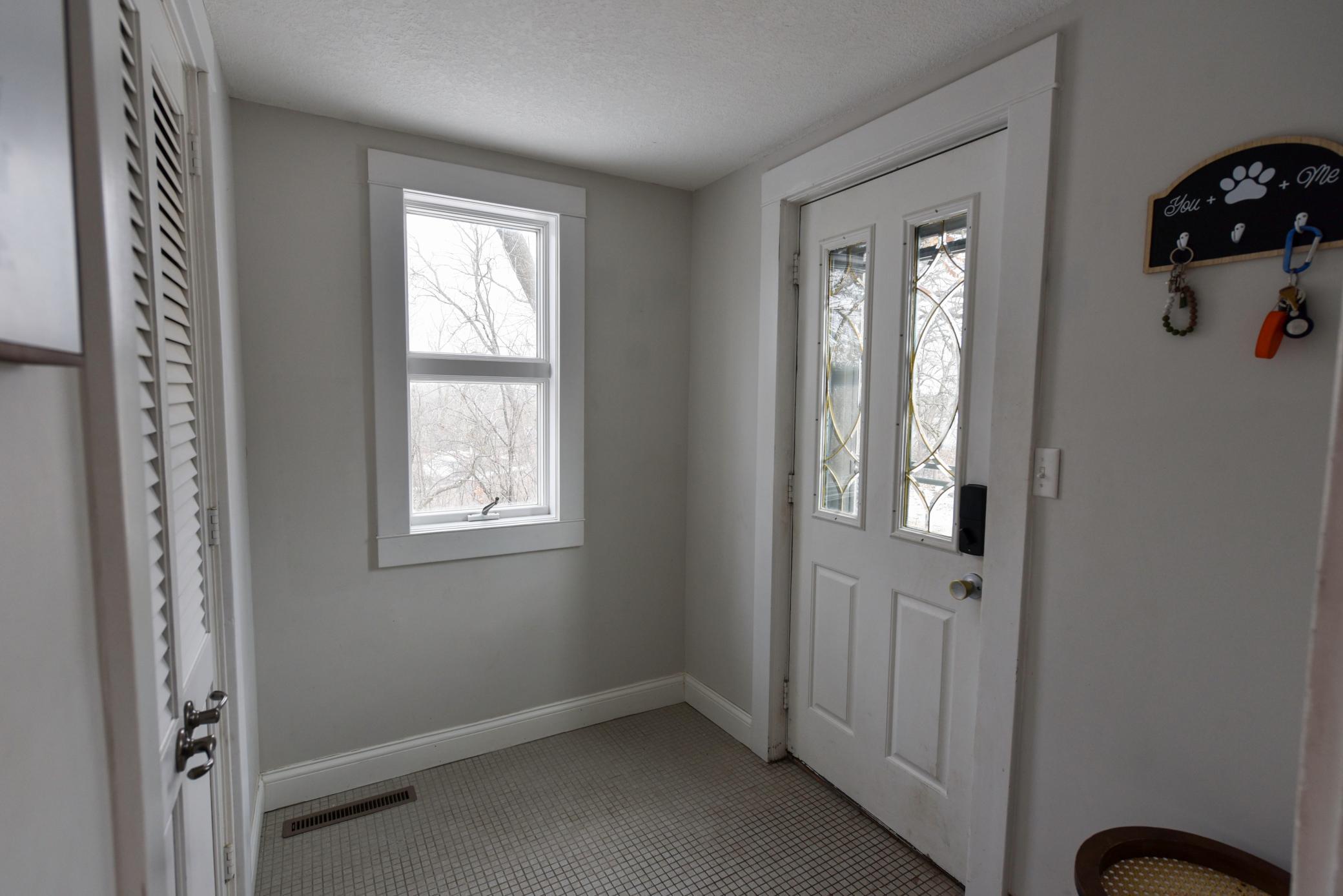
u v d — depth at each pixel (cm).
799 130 208
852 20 146
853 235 201
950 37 152
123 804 61
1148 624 128
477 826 197
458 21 148
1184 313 120
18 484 44
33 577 46
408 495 217
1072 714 141
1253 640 114
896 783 193
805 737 229
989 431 164
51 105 44
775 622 230
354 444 208
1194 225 118
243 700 159
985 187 162
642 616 271
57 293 44
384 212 207
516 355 244
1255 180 110
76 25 53
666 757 237
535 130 208
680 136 213
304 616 204
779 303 222
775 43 156
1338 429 26
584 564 256
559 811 205
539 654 248
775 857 184
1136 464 129
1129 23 127
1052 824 145
